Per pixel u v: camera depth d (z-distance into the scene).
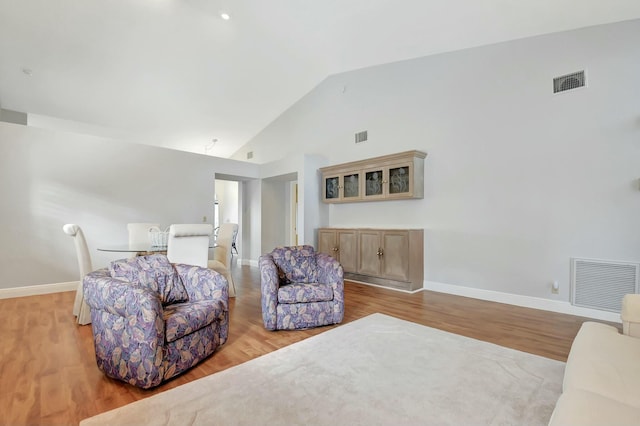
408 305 3.74
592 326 1.80
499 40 3.79
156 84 5.02
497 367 2.16
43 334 2.79
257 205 7.02
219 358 2.32
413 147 4.74
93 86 4.84
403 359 2.29
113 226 4.93
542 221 3.54
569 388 1.21
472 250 4.12
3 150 4.07
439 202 4.45
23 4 3.40
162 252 4.07
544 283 3.53
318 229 5.78
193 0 3.50
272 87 5.80
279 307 2.90
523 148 3.68
